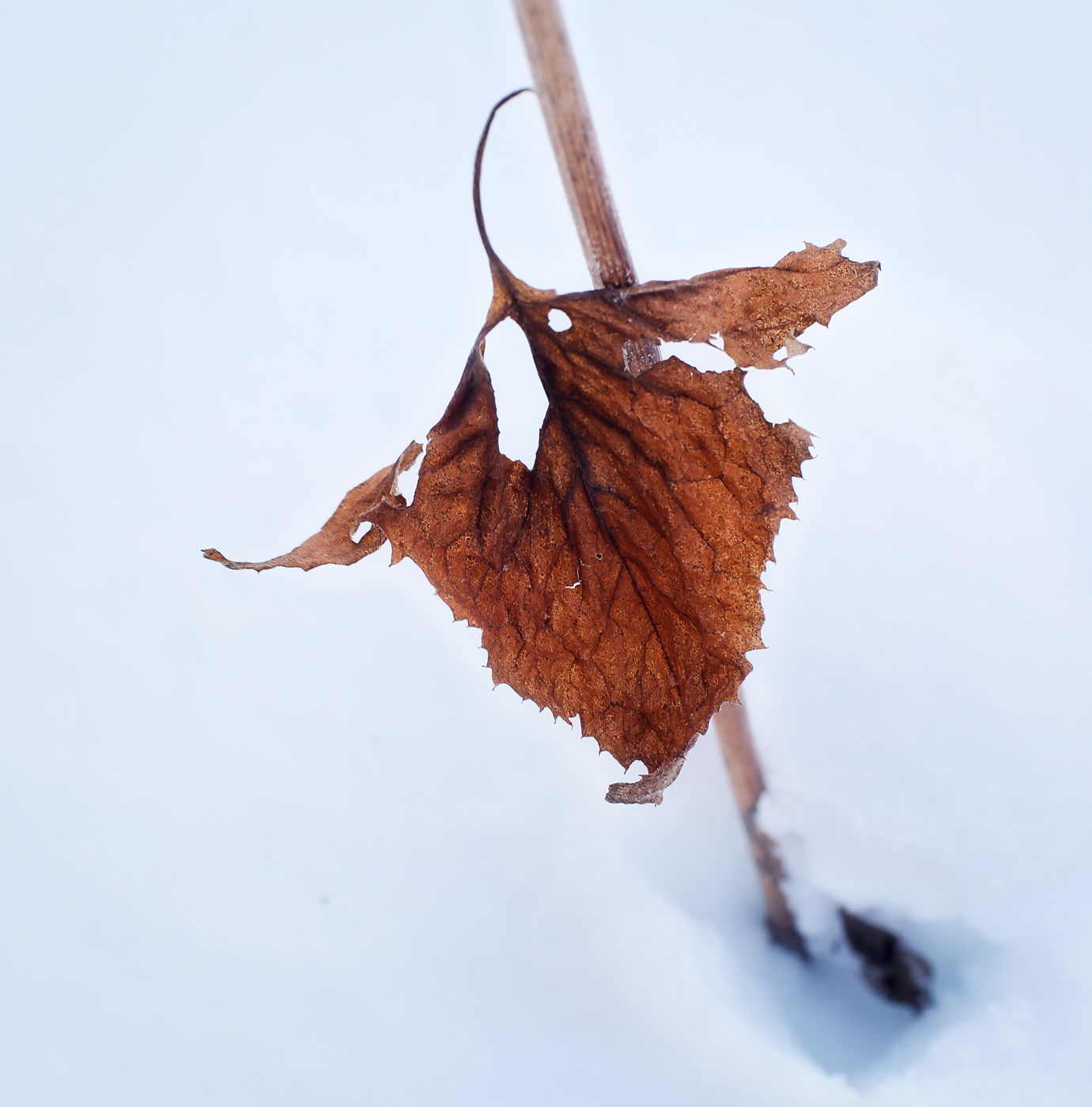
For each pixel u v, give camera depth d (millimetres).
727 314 394
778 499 397
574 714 412
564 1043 579
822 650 607
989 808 562
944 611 582
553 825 659
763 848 585
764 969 627
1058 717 552
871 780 582
